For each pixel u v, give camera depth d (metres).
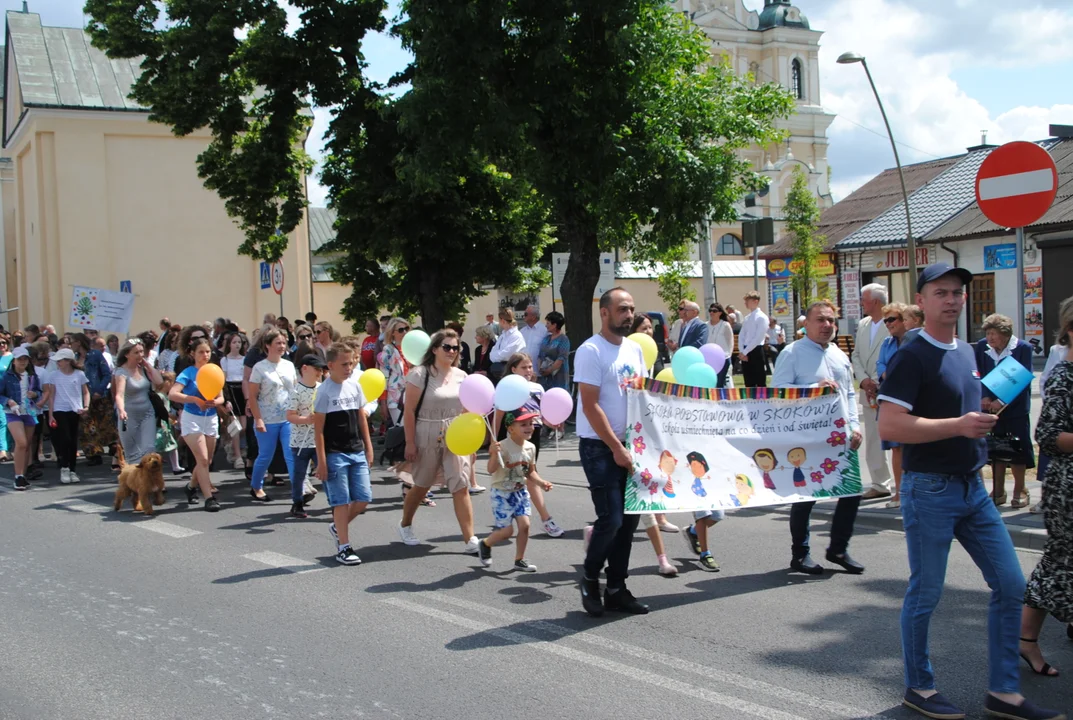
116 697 4.91
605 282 16.00
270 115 18.11
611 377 6.11
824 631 5.74
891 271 33.06
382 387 8.53
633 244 19.89
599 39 15.73
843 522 7.11
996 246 28.55
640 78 16.05
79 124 29.06
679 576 7.15
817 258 35.34
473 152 16.77
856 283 34.41
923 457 4.40
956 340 4.51
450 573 7.41
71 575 7.53
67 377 12.91
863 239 33.41
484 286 23.62
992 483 9.54
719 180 16.44
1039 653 4.98
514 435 7.47
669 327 30.83
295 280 31.78
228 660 5.44
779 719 4.44
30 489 12.45
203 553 8.25
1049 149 31.12
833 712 4.51
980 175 8.18
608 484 6.02
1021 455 8.77
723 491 6.76
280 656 5.48
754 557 7.70
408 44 17.58
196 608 6.52
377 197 18.56
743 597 6.54
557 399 7.12
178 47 17.48
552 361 13.61
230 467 13.92
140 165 29.81
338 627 6.02
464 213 19.38
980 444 4.42
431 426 8.13
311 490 10.76
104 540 8.90
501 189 20.17
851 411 7.24
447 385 8.21
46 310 29.03
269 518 9.91
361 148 18.36
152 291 29.97
